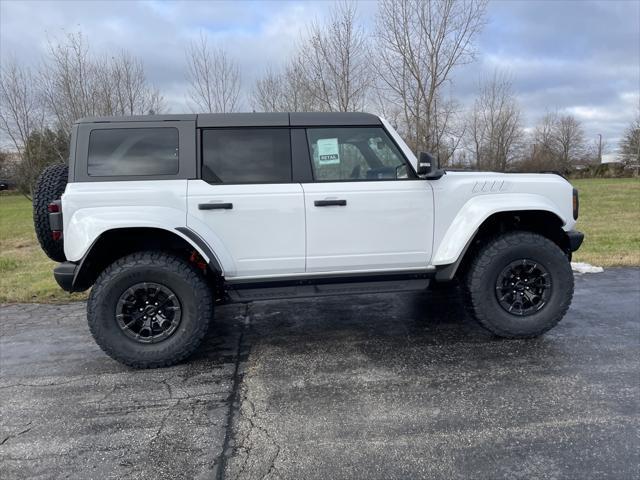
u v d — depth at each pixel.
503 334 3.96
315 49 12.14
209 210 3.64
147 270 3.57
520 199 3.96
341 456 2.50
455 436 2.64
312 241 3.80
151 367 3.68
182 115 3.77
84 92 14.38
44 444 2.70
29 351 4.09
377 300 5.25
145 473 2.42
